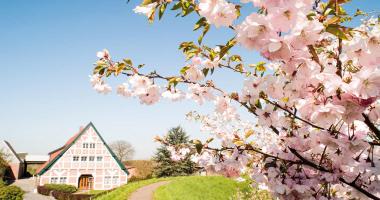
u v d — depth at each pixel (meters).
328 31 1.72
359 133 2.15
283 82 2.02
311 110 1.82
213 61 2.71
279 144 2.72
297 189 2.37
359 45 1.66
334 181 2.39
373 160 2.30
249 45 1.52
